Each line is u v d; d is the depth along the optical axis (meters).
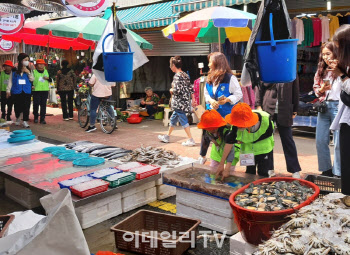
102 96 9.48
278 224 2.95
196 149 7.61
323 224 2.43
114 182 4.29
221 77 4.93
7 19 6.99
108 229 4.12
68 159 5.45
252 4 8.83
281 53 2.38
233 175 4.25
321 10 8.93
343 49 3.18
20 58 10.32
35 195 4.81
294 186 3.43
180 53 11.34
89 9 3.65
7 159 5.45
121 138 8.88
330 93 5.05
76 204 3.95
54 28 9.13
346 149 3.51
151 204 4.84
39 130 10.15
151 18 10.63
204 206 4.05
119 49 3.41
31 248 1.55
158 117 11.82
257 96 5.31
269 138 4.14
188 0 9.17
